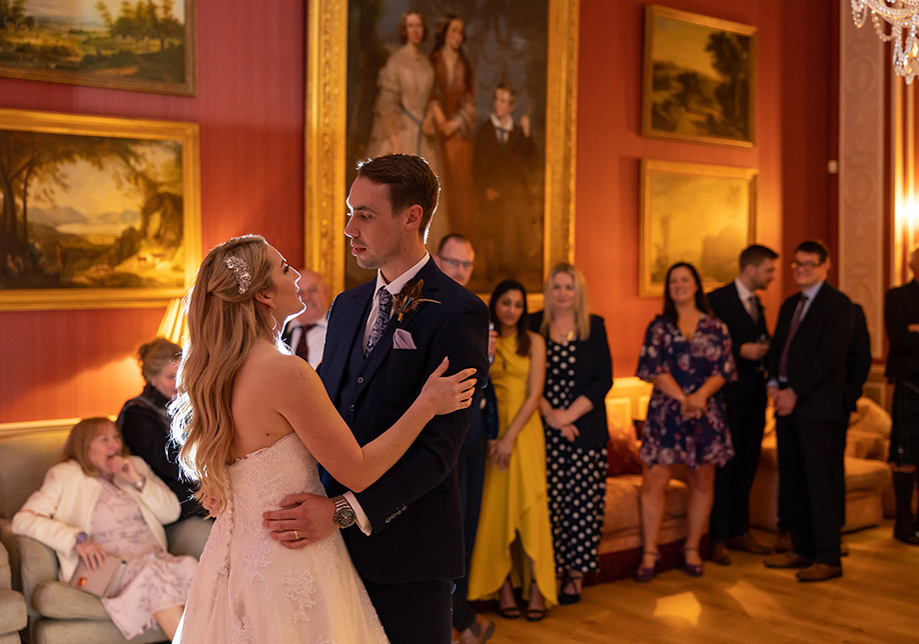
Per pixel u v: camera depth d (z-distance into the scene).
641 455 5.09
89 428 3.84
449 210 5.39
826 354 5.02
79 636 3.50
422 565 2.18
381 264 2.26
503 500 4.43
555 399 4.69
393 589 2.20
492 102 5.54
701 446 4.99
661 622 4.39
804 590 4.88
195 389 2.06
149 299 4.50
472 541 4.10
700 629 4.29
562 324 4.76
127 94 4.41
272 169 4.85
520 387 4.47
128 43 4.38
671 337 5.07
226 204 4.71
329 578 2.05
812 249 5.16
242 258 2.08
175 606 3.63
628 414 6.23
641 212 6.34
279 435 2.05
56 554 3.63
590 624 4.38
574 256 6.03
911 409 5.77
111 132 4.33
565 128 5.86
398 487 2.07
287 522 2.01
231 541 2.08
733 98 6.86
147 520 3.86
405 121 5.20
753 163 7.07
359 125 5.03
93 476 3.81
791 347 5.14
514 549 4.62
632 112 6.33
